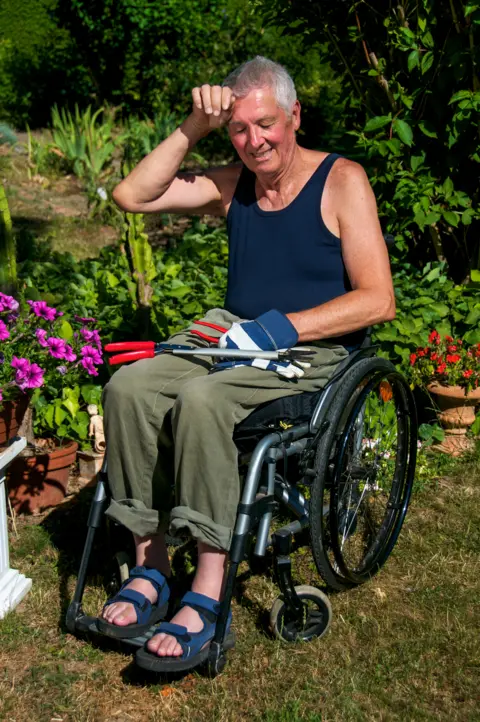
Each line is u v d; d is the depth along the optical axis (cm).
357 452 293
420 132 441
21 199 807
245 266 280
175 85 1074
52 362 323
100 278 461
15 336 307
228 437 239
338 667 253
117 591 282
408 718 233
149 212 292
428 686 246
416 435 307
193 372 262
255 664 254
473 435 397
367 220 265
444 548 314
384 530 304
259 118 259
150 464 253
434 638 264
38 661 256
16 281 349
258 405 256
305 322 258
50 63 1138
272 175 268
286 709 234
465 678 248
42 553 313
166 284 454
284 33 469
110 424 253
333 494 253
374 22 439
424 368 390
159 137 895
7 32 1146
